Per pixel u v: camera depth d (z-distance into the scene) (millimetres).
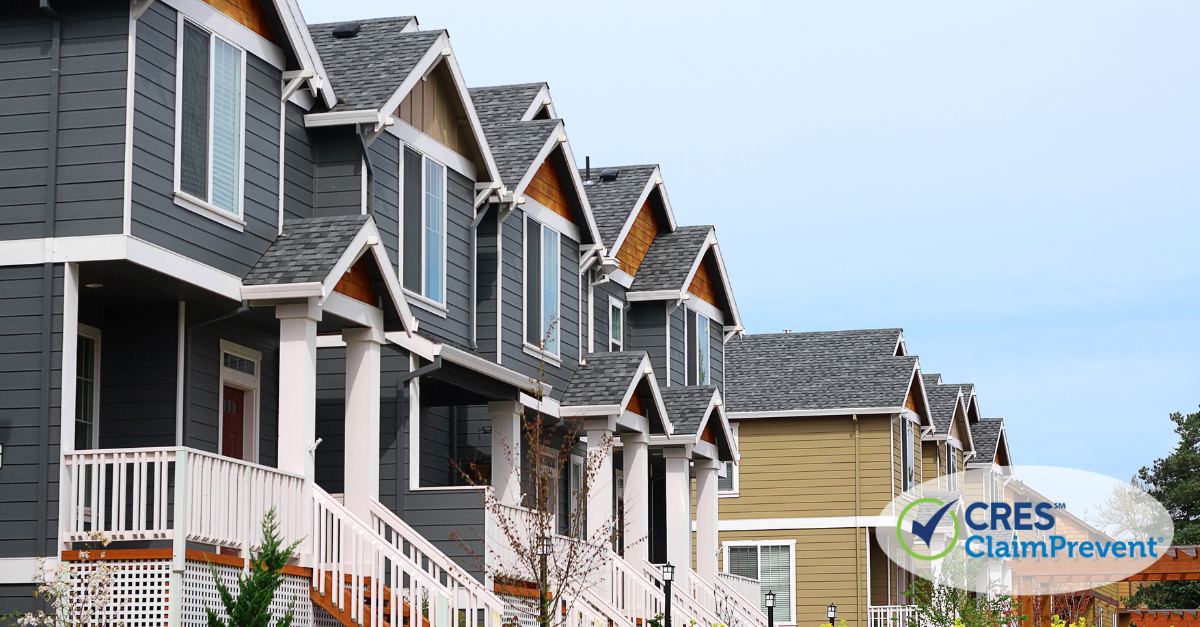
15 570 24734
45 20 26531
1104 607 73750
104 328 29219
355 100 33094
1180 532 93438
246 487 26031
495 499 32875
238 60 29703
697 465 50031
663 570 37750
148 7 26797
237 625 23266
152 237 26438
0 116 26375
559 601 33688
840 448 69812
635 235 52188
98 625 23922
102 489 24734
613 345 49562
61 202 25875
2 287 25719
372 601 27047
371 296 30484
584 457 46812
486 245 39594
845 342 75500
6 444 25188
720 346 57219
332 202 32812
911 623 54781
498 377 35781
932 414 81625
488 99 45688
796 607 68812
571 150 43750
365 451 29859
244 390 31609
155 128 26766
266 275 28609
